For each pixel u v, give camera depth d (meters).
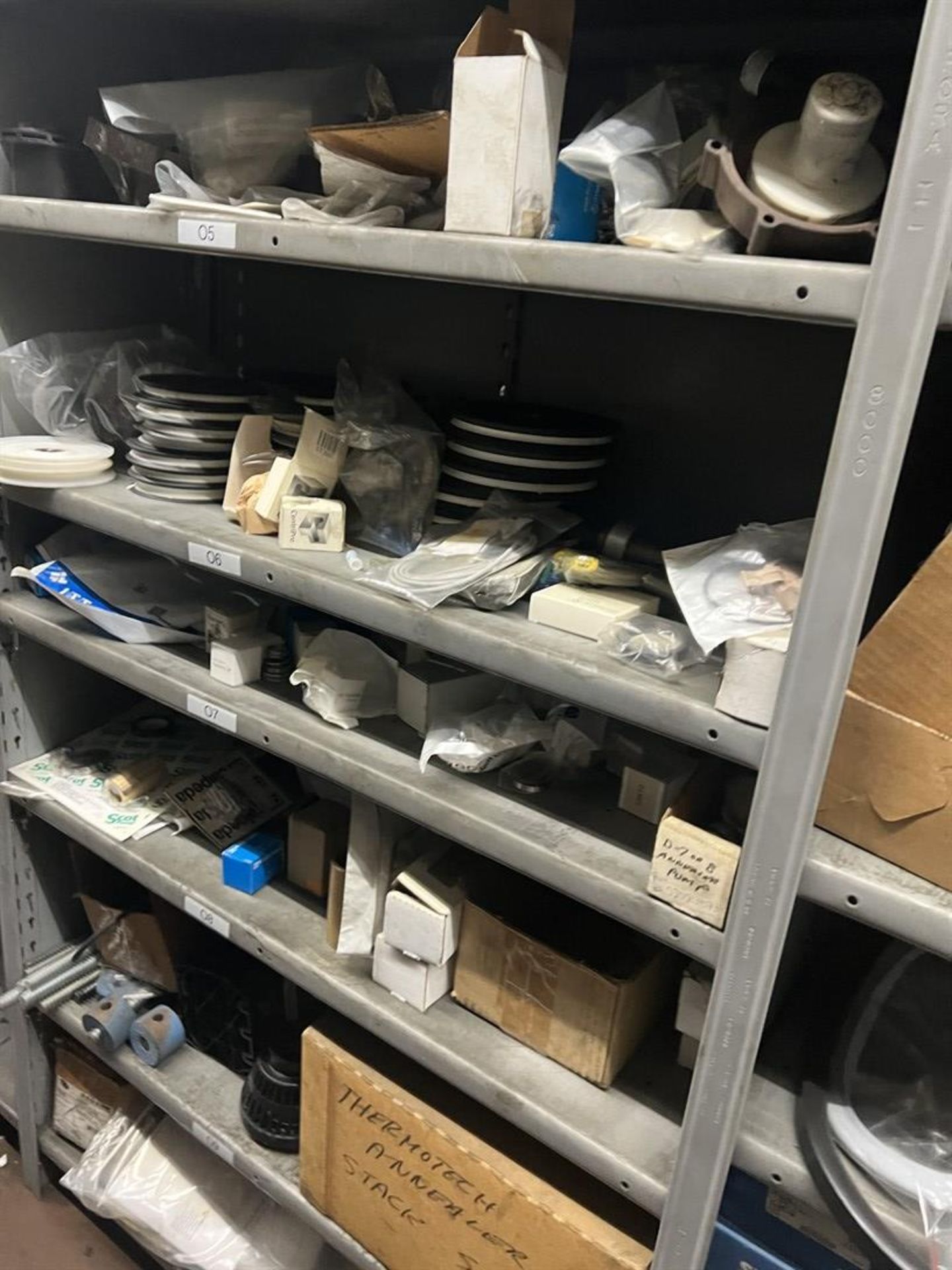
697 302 0.61
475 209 0.72
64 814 1.31
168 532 1.02
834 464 0.58
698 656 0.75
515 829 0.85
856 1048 0.79
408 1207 1.02
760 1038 0.74
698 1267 0.81
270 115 1.00
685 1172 0.79
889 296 0.54
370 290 1.29
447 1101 1.01
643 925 0.77
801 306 0.57
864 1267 0.78
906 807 0.64
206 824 1.28
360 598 0.86
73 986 1.44
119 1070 1.37
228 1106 1.29
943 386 0.80
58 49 1.15
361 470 1.00
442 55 1.16
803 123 0.61
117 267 1.32
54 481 1.12
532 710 0.99
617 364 1.10
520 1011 0.95
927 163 0.51
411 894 0.98
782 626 0.68
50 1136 1.56
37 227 1.01
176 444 1.12
